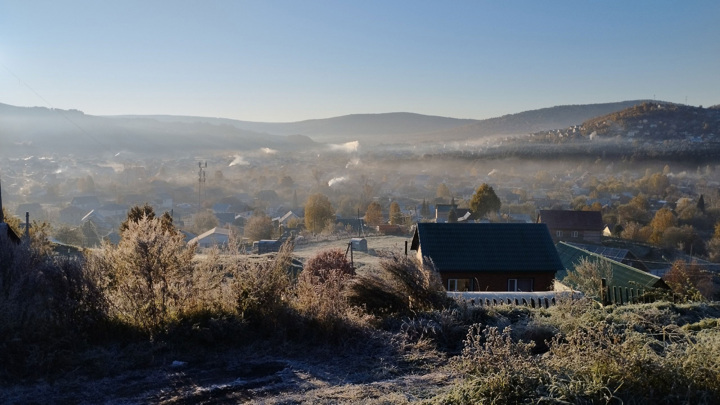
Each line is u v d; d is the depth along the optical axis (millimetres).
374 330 8641
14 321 7277
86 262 8406
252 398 6199
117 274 8508
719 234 73750
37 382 6492
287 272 9695
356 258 41438
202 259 9664
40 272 7902
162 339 7816
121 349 7531
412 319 9117
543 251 24578
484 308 9602
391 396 6203
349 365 7367
